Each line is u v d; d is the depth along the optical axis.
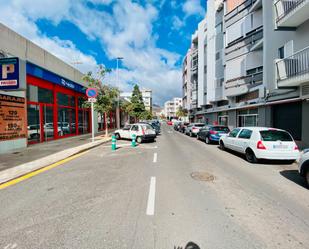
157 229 3.21
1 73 8.80
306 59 10.70
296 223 3.44
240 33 20.95
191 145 14.06
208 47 29.31
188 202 4.27
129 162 8.25
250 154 8.39
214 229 3.23
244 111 20.88
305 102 11.95
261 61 18.64
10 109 10.41
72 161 8.41
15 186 5.27
